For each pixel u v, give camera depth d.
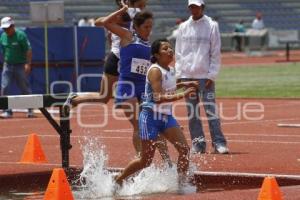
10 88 43.31
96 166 20.89
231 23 108.81
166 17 103.25
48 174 21.52
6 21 38.44
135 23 20.97
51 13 45.50
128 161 23.08
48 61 50.31
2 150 26.41
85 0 98.75
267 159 23.39
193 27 25.23
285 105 42.16
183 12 104.50
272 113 38.25
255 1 112.19
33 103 21.52
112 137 29.38
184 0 105.94
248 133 30.38
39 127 33.47
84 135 30.06
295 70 72.88
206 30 25.09
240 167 21.86
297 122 34.19
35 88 50.25
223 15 109.25
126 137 29.30
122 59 21.02
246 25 109.75
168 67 19.12
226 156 24.22
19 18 91.19
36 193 19.95
